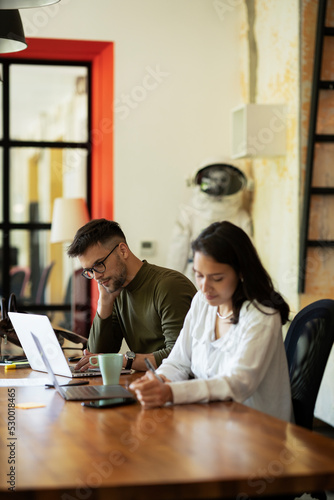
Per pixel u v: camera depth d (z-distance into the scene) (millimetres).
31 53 4965
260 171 4777
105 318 2641
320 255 4047
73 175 5301
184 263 4867
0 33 2666
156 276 2535
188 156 5023
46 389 2006
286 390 1874
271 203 4570
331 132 4031
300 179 4094
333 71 4016
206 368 1996
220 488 1118
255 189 4883
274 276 4512
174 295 2475
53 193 5305
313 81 3936
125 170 4973
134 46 4953
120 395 1837
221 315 2020
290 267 4207
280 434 1399
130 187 4977
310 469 1164
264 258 4711
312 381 1873
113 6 4930
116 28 4934
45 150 5270
